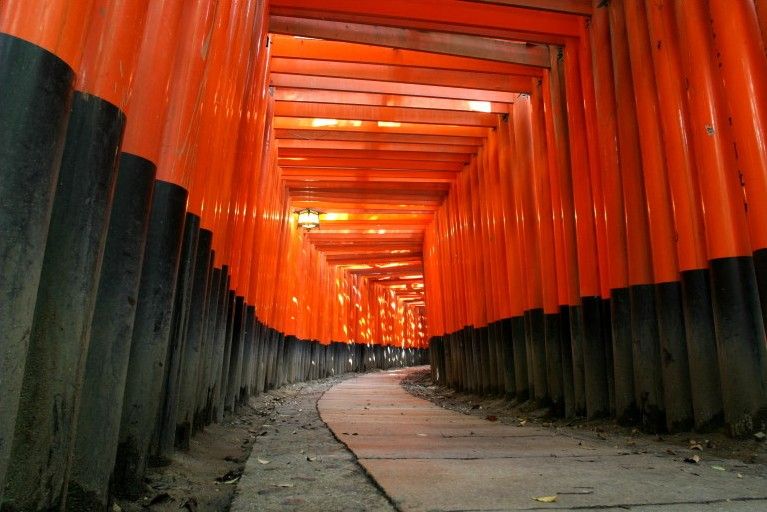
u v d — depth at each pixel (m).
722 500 2.57
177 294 3.62
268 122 9.49
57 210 2.03
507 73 8.71
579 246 7.14
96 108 2.17
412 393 12.99
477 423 6.48
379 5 7.34
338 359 23.19
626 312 6.14
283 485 2.90
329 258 21.92
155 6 2.87
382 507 2.46
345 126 11.01
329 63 8.77
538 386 8.31
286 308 14.45
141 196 2.64
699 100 5.16
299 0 7.28
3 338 1.65
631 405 5.96
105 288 2.43
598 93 6.79
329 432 5.36
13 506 1.80
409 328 38.38
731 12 4.91
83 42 2.03
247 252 7.70
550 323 7.97
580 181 7.23
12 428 1.68
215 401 5.63
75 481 2.22
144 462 2.88
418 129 11.15
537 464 3.56
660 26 5.70
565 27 7.52
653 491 2.76
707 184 5.02
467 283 12.59
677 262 5.45
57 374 1.96
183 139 3.31
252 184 7.65
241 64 5.45
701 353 5.02
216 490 3.09
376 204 15.76
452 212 14.04
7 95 1.73
